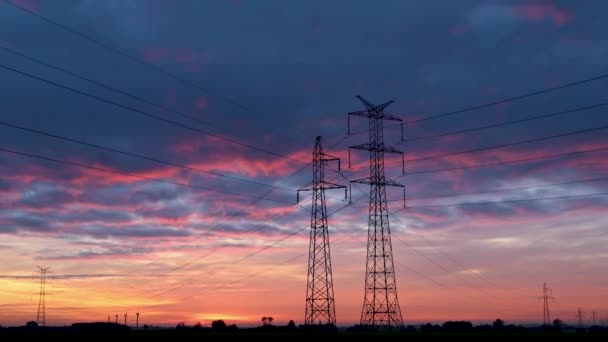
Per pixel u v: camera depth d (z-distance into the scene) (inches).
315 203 3745.1
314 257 3727.9
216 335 4370.1
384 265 3681.1
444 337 4089.6
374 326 3673.7
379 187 3759.8
